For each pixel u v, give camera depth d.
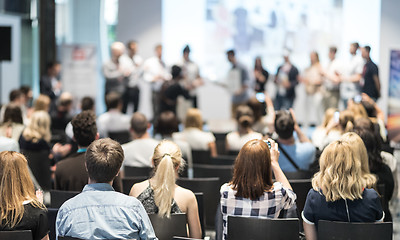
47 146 6.11
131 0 13.84
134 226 2.85
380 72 13.25
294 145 4.98
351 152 3.26
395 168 4.81
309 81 12.13
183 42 13.73
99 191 2.89
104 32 13.91
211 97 13.62
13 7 12.78
